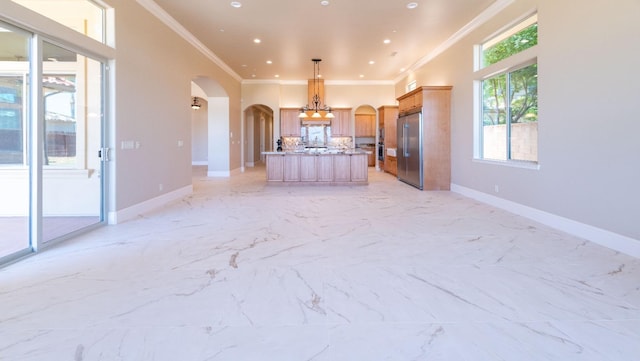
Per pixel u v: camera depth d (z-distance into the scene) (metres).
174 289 2.51
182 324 2.02
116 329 1.97
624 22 3.25
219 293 2.44
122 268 2.93
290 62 9.16
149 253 3.32
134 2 4.86
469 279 2.68
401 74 10.80
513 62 5.04
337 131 11.98
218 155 10.46
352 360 1.68
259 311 2.18
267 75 10.90
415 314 2.13
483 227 4.31
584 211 3.77
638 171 3.15
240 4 5.41
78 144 4.33
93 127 4.40
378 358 1.70
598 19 3.53
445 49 7.54
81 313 2.15
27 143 3.42
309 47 7.77
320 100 11.39
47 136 3.85
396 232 4.09
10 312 2.16
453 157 7.33
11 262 3.05
